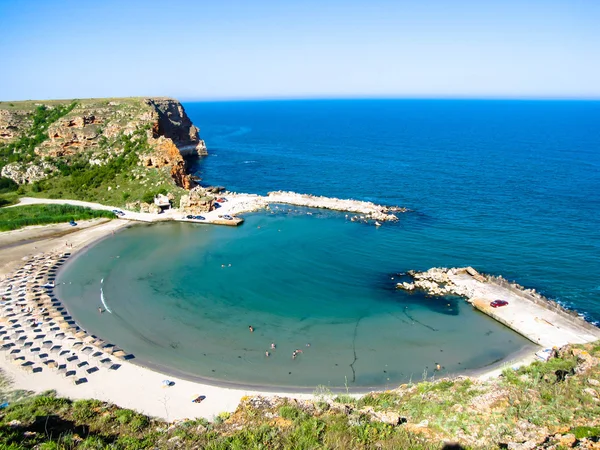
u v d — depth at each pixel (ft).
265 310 244.01
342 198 480.64
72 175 481.05
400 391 143.13
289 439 93.15
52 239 348.59
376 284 275.39
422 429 99.19
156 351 204.64
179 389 176.86
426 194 485.97
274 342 214.07
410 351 207.41
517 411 101.91
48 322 221.46
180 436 107.65
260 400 122.62
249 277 284.61
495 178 552.82
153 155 477.77
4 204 420.77
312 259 313.53
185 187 488.02
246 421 110.11
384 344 212.84
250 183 557.33
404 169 624.18
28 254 316.60
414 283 273.33
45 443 99.66
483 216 402.52
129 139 521.65
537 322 226.99
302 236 359.87
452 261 307.78
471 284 270.46
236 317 236.22
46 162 493.77
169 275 286.87
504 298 252.21
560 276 280.31
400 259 312.29
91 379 179.63
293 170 632.79
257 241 349.61
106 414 141.69
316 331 223.92
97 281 277.03
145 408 162.81
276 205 452.35
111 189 455.22
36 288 261.85
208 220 396.57
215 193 497.87
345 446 88.48
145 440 109.50
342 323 231.50
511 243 336.08
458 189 503.61
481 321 233.96
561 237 344.69
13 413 138.21
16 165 484.33
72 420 134.62
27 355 192.65
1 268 289.94
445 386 136.36
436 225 381.60
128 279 280.51
